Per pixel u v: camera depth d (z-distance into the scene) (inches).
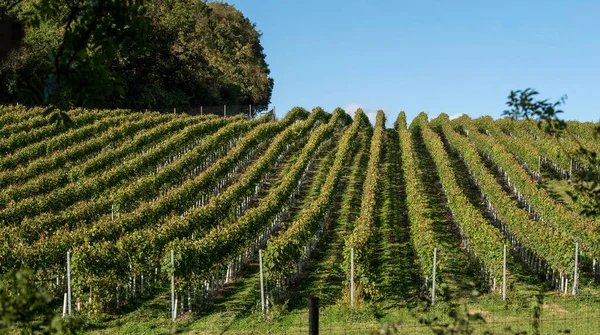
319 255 1020.5
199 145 1601.9
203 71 2662.4
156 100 2405.3
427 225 979.3
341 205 1350.9
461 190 1223.5
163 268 767.1
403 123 2267.5
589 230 889.5
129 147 1555.1
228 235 904.9
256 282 886.4
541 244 848.9
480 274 906.1
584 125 1943.9
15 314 219.1
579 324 654.5
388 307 748.0
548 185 1454.2
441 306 720.3
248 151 1676.9
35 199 1132.5
